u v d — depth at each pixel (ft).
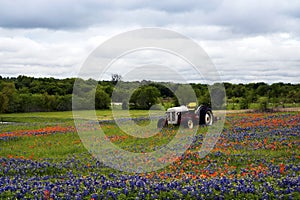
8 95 231.71
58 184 43.32
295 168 49.44
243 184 39.37
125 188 38.27
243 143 71.15
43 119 169.99
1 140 90.38
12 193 38.55
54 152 72.54
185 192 36.88
